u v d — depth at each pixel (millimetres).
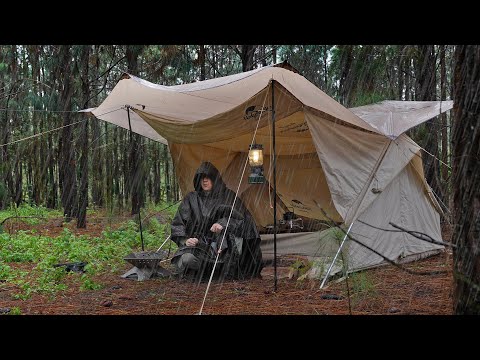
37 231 12953
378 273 7449
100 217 17359
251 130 7922
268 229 9062
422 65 11852
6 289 6656
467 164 3270
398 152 8180
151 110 8445
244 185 9953
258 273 7465
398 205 8484
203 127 7883
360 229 7750
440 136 11805
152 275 7426
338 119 7336
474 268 3303
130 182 15594
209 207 7598
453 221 3447
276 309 5539
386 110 9000
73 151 14766
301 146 9742
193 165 9969
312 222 9078
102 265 8273
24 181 25406
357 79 12867
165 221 15750
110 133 20578
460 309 3496
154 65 18125
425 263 8453
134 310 5551
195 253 7199
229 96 7777
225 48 22094
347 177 7391
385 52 12461
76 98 17453
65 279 7328
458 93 3299
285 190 9930
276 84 6672
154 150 22516
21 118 18781
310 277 7035
